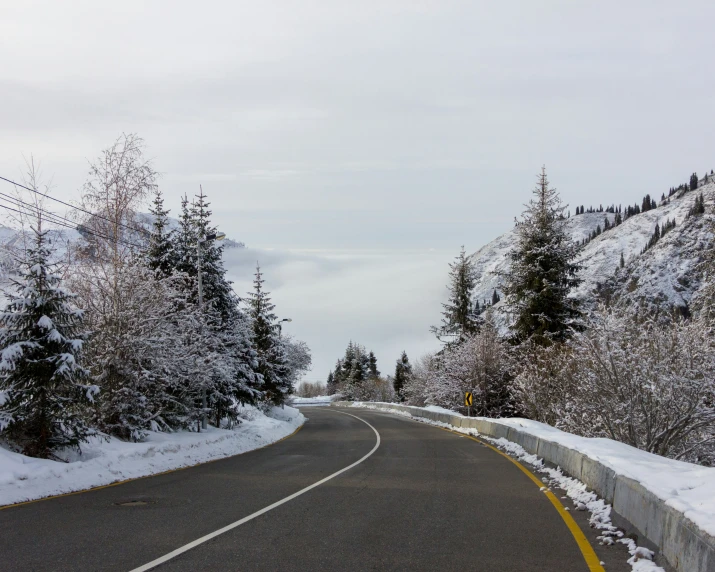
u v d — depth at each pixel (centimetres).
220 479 1308
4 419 1238
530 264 3888
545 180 3991
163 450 1639
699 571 525
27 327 1275
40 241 1327
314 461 1688
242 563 639
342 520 870
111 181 2577
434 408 4191
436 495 1100
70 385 1332
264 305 4334
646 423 1762
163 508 955
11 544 714
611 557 682
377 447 2120
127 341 1695
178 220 2833
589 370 1905
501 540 757
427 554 686
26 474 1096
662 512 654
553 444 1465
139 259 1991
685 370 1700
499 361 3953
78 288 1769
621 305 1973
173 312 1991
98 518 870
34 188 2039
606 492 940
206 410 2252
